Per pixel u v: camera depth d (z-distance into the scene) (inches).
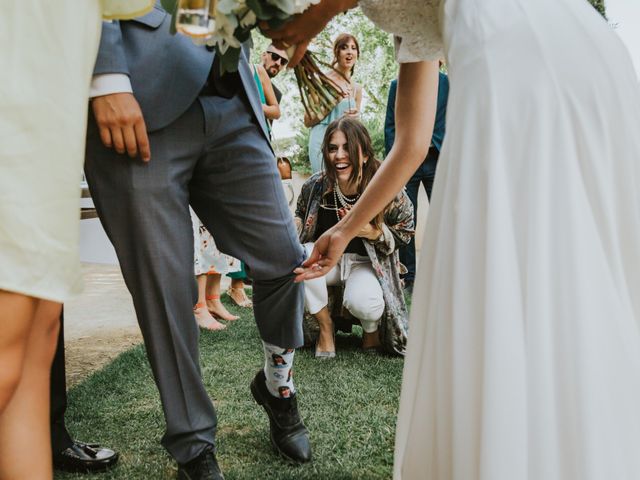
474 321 38.5
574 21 40.6
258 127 69.4
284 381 76.9
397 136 58.7
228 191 68.7
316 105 59.3
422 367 42.6
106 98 57.2
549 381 35.6
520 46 39.5
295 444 76.2
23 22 37.3
